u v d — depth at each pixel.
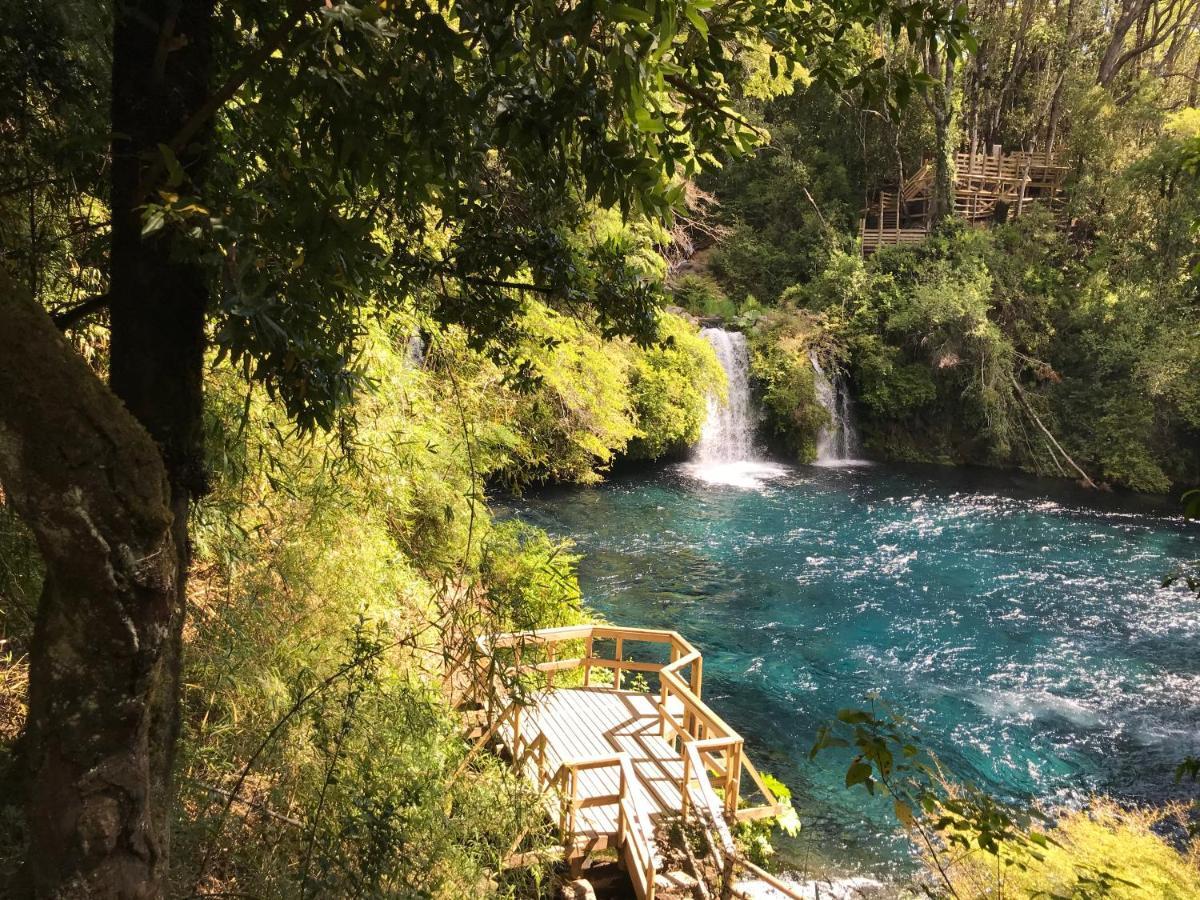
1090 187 20.86
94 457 1.16
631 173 1.47
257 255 1.41
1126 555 12.98
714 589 11.17
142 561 1.23
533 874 4.20
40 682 1.25
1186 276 18.25
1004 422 18.59
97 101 1.98
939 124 21.38
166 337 1.52
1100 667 9.20
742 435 19.23
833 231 22.33
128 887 1.35
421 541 5.30
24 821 1.59
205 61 1.55
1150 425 17.73
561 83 1.46
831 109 23.45
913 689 8.62
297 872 2.66
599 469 15.89
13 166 1.99
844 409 20.16
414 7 1.34
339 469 3.67
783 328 19.45
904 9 1.68
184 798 2.68
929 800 2.31
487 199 2.25
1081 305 19.38
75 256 2.35
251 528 3.61
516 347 2.81
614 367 9.19
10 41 1.75
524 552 7.08
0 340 1.10
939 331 19.03
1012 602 11.02
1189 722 8.05
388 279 2.41
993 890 4.02
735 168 23.45
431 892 3.00
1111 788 6.99
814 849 5.92
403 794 3.18
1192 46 25.09
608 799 4.90
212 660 3.00
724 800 5.38
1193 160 2.51
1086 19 22.59
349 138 1.46
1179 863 4.22
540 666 6.16
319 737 3.02
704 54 1.70
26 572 2.47
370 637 3.82
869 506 15.52
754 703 8.21
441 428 5.47
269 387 1.63
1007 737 7.74
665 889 4.63
